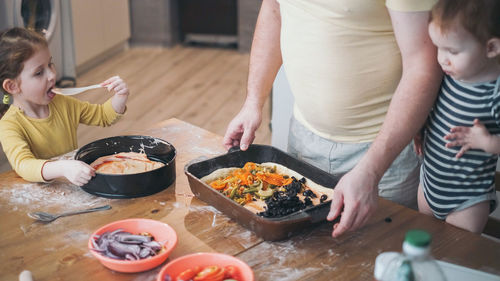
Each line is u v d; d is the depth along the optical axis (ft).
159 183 4.37
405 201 4.86
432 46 3.65
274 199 4.06
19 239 3.80
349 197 3.55
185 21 16.98
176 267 3.29
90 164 4.72
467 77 3.68
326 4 4.13
